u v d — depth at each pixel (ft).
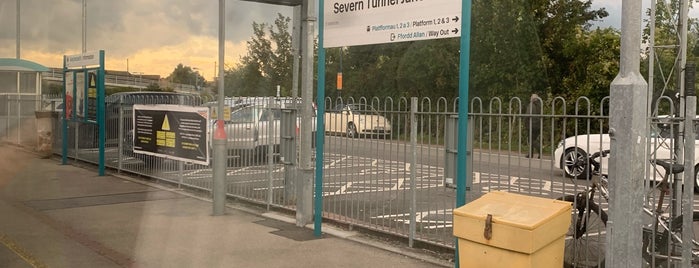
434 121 18.65
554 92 68.95
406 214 23.67
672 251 15.19
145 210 21.39
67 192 23.77
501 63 68.54
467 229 12.55
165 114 27.58
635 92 11.05
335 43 19.58
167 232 18.74
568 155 17.38
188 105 25.96
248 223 21.98
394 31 17.47
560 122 17.94
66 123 31.91
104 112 32.30
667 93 23.24
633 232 11.22
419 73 74.69
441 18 15.92
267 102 25.03
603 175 16.20
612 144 11.42
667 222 15.34
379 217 23.11
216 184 22.16
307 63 21.81
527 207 12.76
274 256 17.97
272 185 24.86
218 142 22.40
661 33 52.34
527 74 67.82
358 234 21.03
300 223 22.03
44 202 21.08
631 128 11.10
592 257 16.20
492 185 17.46
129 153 30.89
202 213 21.43
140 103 29.71
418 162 19.30
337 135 22.54
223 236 19.21
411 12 16.84
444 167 17.43
